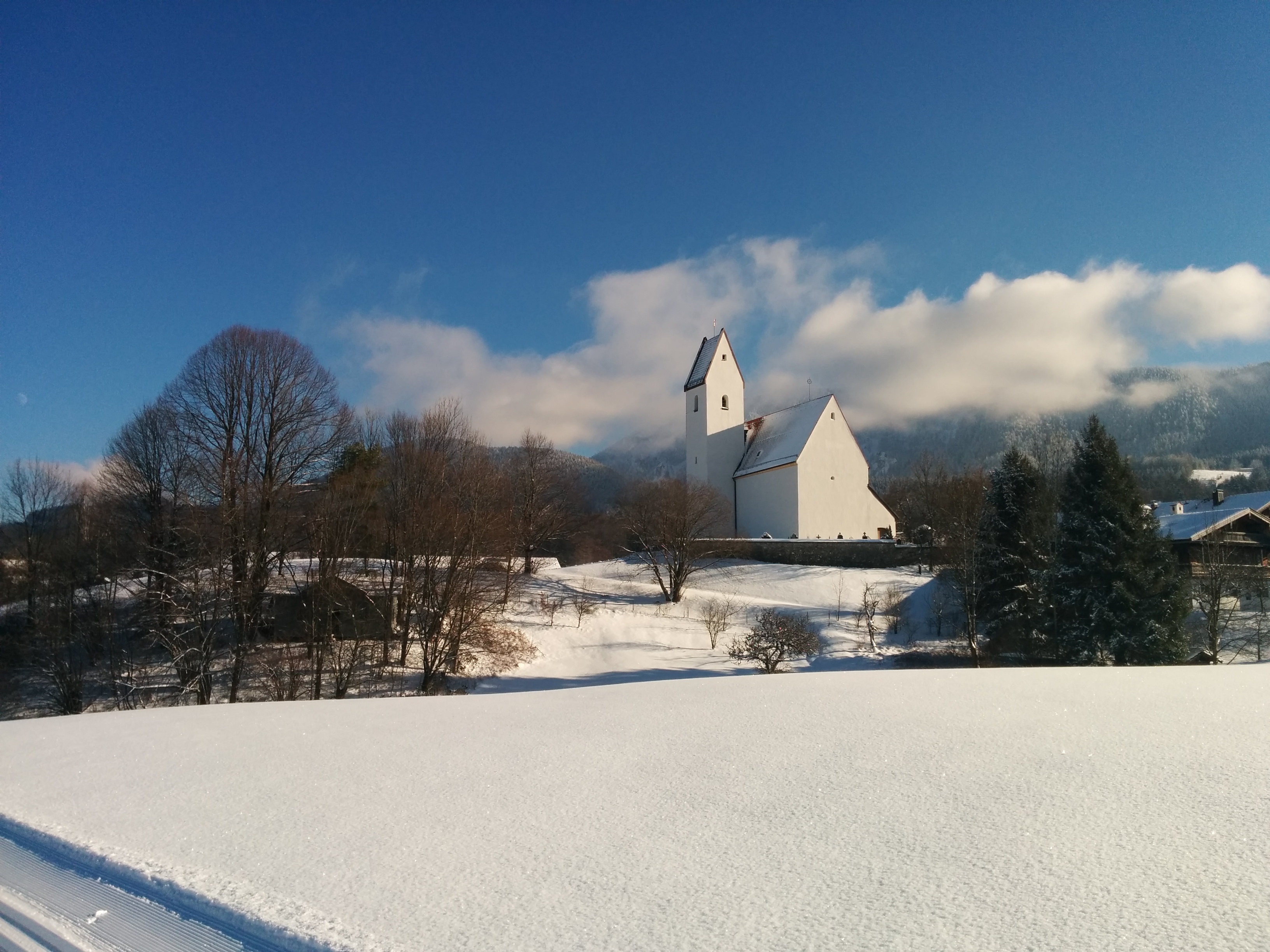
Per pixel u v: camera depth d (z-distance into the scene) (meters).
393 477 40.38
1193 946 3.20
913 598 44.75
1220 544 35.38
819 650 36.56
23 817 6.05
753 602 47.19
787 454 60.94
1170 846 4.38
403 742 8.41
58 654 30.38
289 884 4.39
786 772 6.37
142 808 6.16
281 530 32.06
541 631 39.81
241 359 37.47
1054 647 31.73
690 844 4.77
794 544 56.34
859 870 4.22
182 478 31.98
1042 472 37.88
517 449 57.94
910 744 7.11
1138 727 7.47
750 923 3.62
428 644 34.19
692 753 7.19
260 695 28.67
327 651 30.08
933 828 4.86
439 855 4.75
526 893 4.10
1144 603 28.73
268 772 7.25
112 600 32.72
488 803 5.84
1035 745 6.90
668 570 49.31
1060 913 3.58
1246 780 5.58
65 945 4.02
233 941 3.89
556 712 10.07
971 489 47.22
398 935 3.65
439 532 33.53
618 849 4.72
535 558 59.81
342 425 42.53
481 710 10.65
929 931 3.45
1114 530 29.30
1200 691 9.61
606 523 81.69
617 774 6.55
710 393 68.88
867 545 54.19
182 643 28.31
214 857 4.92
